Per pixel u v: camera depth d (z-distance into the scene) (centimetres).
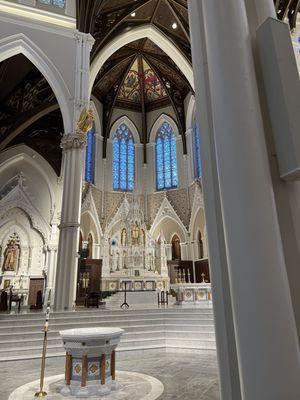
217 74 114
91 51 1528
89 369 456
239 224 97
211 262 124
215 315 118
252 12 127
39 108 1612
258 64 116
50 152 1834
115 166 2311
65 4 1399
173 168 2303
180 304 1207
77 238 1141
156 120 2436
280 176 103
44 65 1279
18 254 1620
